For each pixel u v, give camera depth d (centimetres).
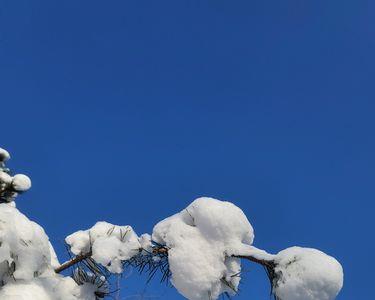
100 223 340
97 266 337
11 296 293
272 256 315
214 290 312
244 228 326
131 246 324
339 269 297
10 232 303
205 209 322
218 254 315
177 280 312
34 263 307
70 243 335
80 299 320
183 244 317
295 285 296
